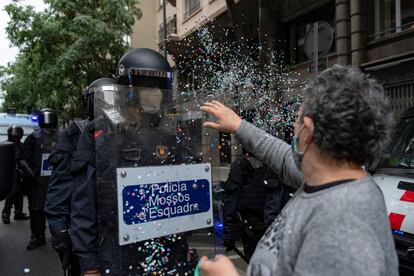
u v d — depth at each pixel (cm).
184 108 232
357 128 106
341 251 91
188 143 231
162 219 212
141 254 209
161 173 213
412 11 887
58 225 270
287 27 1223
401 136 436
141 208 206
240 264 477
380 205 102
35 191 627
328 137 107
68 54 1425
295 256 104
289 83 588
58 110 1683
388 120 112
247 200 359
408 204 320
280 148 184
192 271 221
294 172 174
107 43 1469
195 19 1594
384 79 877
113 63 1520
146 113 221
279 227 115
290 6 1180
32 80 1766
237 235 367
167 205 214
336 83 111
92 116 282
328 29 532
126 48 1510
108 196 208
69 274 278
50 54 1538
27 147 627
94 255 219
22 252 617
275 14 1174
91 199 221
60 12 1527
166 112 229
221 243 235
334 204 101
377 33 934
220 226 238
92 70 1494
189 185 223
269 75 646
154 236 208
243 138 192
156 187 211
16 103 2866
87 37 1426
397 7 919
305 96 119
